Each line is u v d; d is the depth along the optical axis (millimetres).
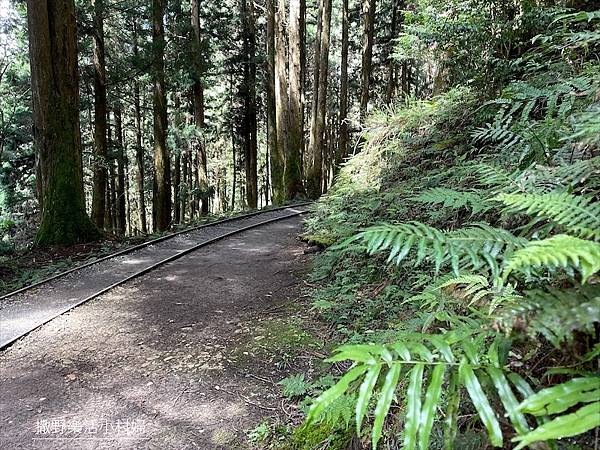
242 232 12062
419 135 8344
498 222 3322
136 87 22750
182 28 18234
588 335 1712
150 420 3889
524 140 3418
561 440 1566
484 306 2340
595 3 5172
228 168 39094
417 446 2141
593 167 2305
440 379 1484
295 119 18578
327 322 5547
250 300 6773
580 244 1413
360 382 2691
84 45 16281
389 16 23781
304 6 20266
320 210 10359
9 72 17516
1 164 17281
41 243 10547
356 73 29172
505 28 5508
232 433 3680
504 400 1438
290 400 4070
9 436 3686
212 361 4902
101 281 7801
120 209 25734
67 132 10695
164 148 17203
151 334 5656
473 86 6648
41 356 5090
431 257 2156
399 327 3508
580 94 3332
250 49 23828
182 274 8258
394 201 6812
